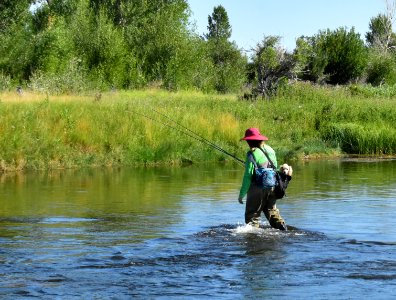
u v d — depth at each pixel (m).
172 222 11.77
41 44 55.25
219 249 9.56
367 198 14.61
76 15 64.88
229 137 25.64
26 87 43.53
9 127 21.23
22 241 10.20
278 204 13.75
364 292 7.64
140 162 22.55
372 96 39.34
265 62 37.25
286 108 30.72
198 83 59.59
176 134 24.56
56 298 7.43
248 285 7.89
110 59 56.66
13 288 7.76
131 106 26.84
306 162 23.73
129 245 9.89
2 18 55.91
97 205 13.68
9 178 18.38
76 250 9.57
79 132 22.80
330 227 11.22
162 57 59.12
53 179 18.20
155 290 7.72
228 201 14.24
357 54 54.19
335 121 29.64
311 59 51.34
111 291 7.68
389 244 9.88
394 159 24.97
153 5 71.38
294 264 8.74
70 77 42.69
